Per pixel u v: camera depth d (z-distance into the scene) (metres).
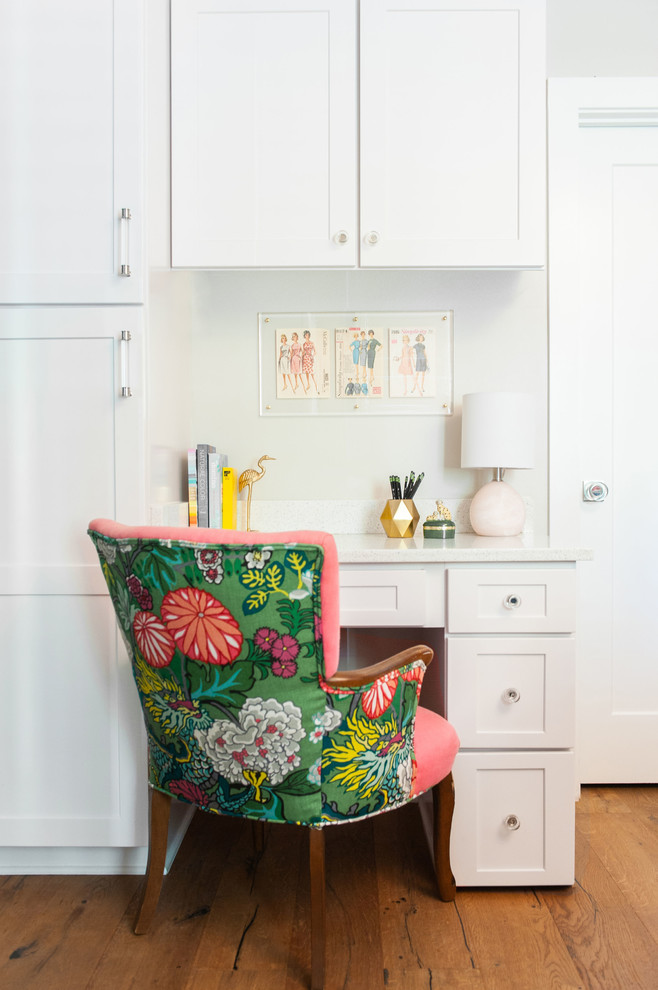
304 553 1.16
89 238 1.65
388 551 1.62
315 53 1.84
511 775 1.61
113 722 1.66
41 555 1.67
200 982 1.33
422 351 2.21
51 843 1.67
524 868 1.61
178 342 2.02
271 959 1.40
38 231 1.65
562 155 2.18
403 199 1.85
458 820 1.62
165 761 1.39
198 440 2.21
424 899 1.60
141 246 1.64
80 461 1.66
